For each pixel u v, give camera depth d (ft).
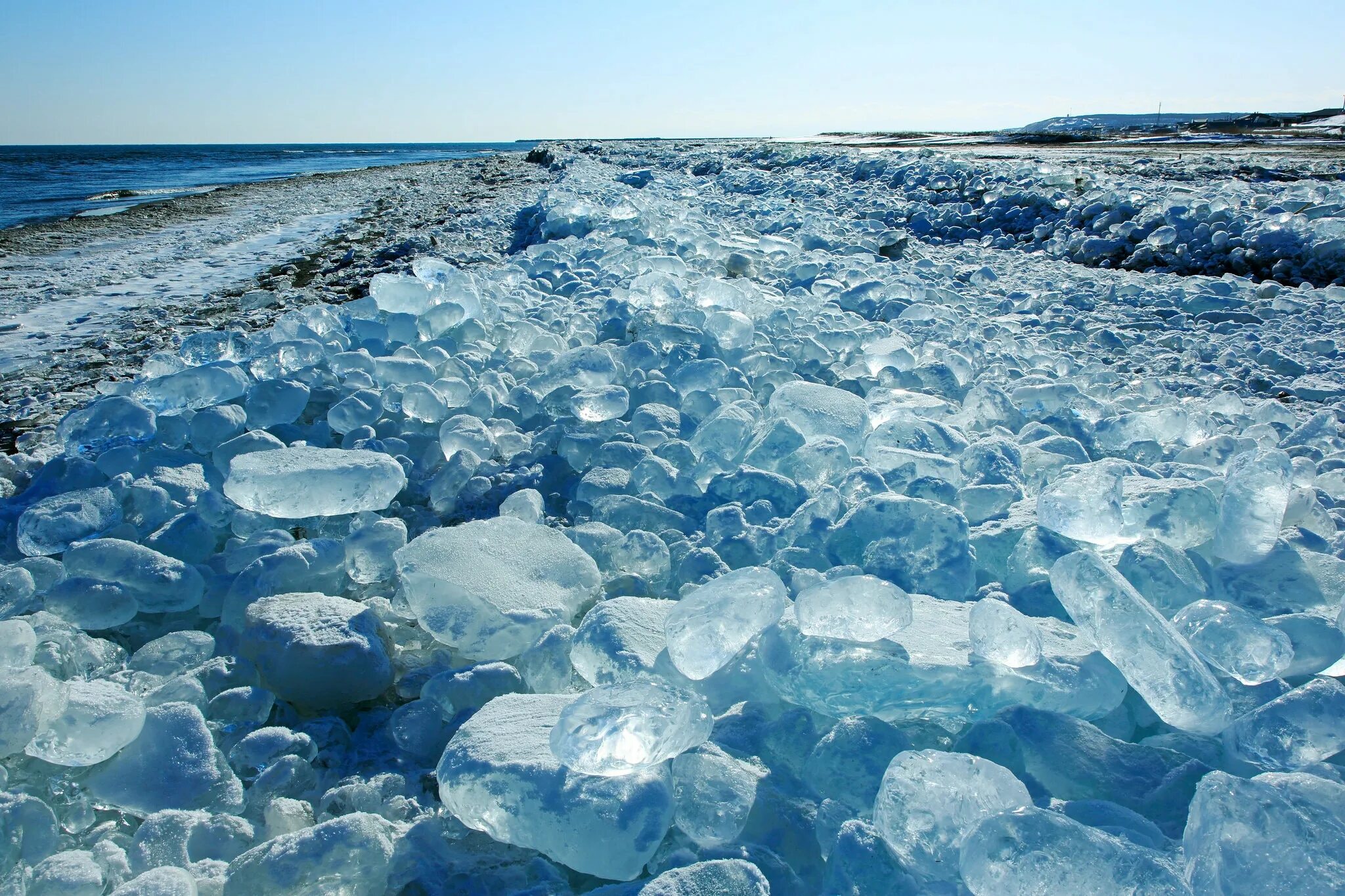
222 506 8.79
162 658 6.84
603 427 10.41
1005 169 39.09
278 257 33.50
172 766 5.60
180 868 4.69
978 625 5.68
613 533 8.35
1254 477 7.24
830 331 13.28
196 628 7.66
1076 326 18.37
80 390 15.33
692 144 136.67
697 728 5.09
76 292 26.55
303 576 7.60
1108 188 33.04
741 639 5.74
